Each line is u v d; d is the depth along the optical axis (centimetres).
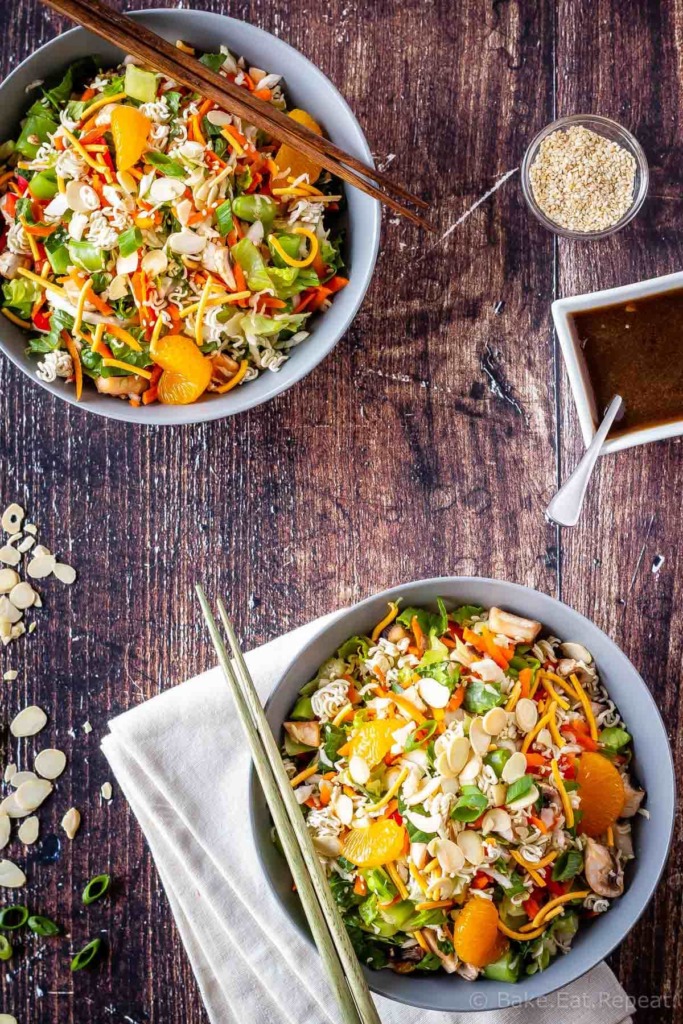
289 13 78
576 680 71
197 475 79
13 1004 78
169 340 71
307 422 79
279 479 79
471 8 78
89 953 77
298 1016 73
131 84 71
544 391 78
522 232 78
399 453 79
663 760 69
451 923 68
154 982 78
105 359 71
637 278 78
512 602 71
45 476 79
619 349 77
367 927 68
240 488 79
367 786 68
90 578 79
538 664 70
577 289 78
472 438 79
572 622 71
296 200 73
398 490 79
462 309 78
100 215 70
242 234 72
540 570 78
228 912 74
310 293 74
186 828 75
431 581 70
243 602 79
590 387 77
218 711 75
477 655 70
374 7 78
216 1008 75
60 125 72
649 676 78
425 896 66
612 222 77
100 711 79
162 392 73
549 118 78
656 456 78
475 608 72
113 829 78
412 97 78
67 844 78
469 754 67
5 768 78
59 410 79
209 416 71
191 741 75
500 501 78
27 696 79
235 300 72
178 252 71
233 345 73
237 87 70
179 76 69
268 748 63
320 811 69
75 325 71
